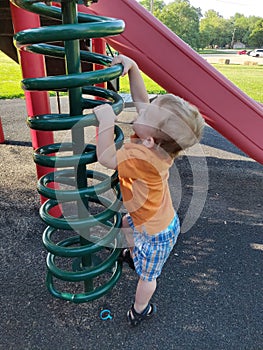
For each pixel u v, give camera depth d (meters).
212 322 1.72
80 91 1.38
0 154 3.84
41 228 2.45
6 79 9.53
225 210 2.81
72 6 1.24
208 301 1.85
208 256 2.22
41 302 1.80
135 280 1.98
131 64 1.57
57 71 3.50
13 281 1.94
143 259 1.51
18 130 4.76
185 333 1.65
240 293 1.91
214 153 4.24
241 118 2.15
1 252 2.18
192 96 2.09
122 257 1.82
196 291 1.92
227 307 1.82
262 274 2.07
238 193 3.13
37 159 1.42
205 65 2.03
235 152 4.32
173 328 1.68
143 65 2.03
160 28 1.94
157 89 8.95
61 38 1.18
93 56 1.59
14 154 3.85
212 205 2.88
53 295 1.70
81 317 1.72
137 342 1.60
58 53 1.59
